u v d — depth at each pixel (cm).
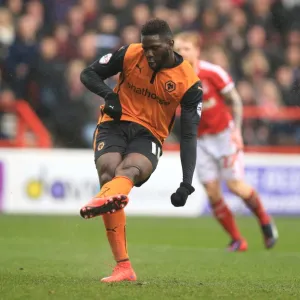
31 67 3888
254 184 3950
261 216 2666
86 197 3847
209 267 2038
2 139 3897
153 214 3900
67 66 3959
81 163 3844
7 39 3922
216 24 4397
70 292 1413
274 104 4234
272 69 4350
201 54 4212
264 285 1650
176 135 4028
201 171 2627
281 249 2730
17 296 1373
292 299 1411
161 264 2086
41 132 3788
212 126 2605
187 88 1603
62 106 3931
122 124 1634
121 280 1609
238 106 2595
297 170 3991
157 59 1568
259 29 4494
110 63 1636
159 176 3894
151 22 1559
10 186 3794
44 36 3997
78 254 2261
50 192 3822
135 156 1579
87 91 3962
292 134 4141
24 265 1966
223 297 1407
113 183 1509
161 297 1380
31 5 4056
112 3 4225
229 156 2616
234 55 4322
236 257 2308
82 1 4175
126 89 1641
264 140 4106
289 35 4581
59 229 3192
